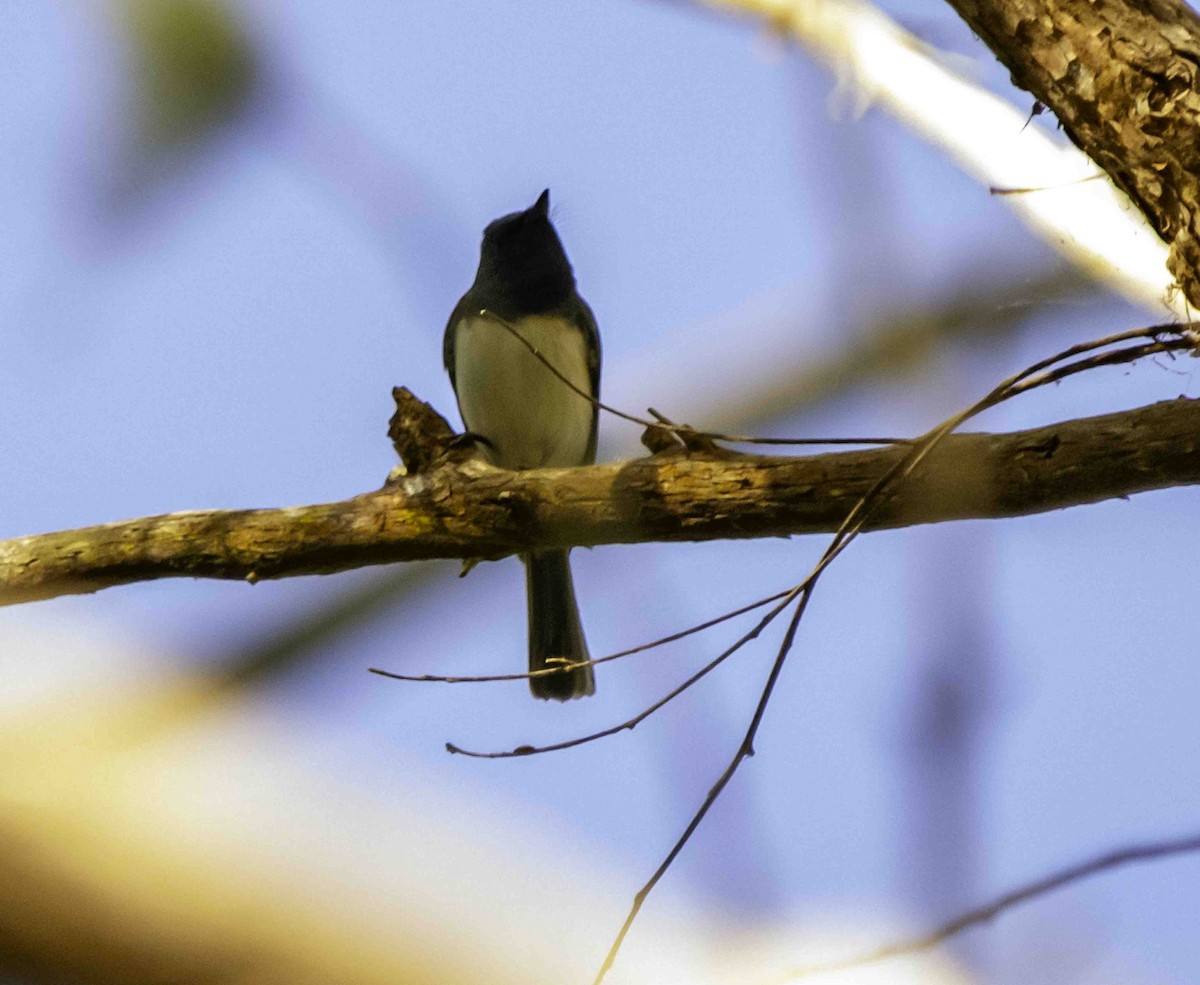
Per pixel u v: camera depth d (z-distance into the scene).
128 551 7.55
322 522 7.45
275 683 5.93
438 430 7.65
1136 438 6.04
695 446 7.10
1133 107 5.34
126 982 1.92
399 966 2.00
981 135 8.10
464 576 8.04
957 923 3.07
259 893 2.00
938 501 6.38
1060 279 7.82
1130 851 4.17
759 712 5.61
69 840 2.01
